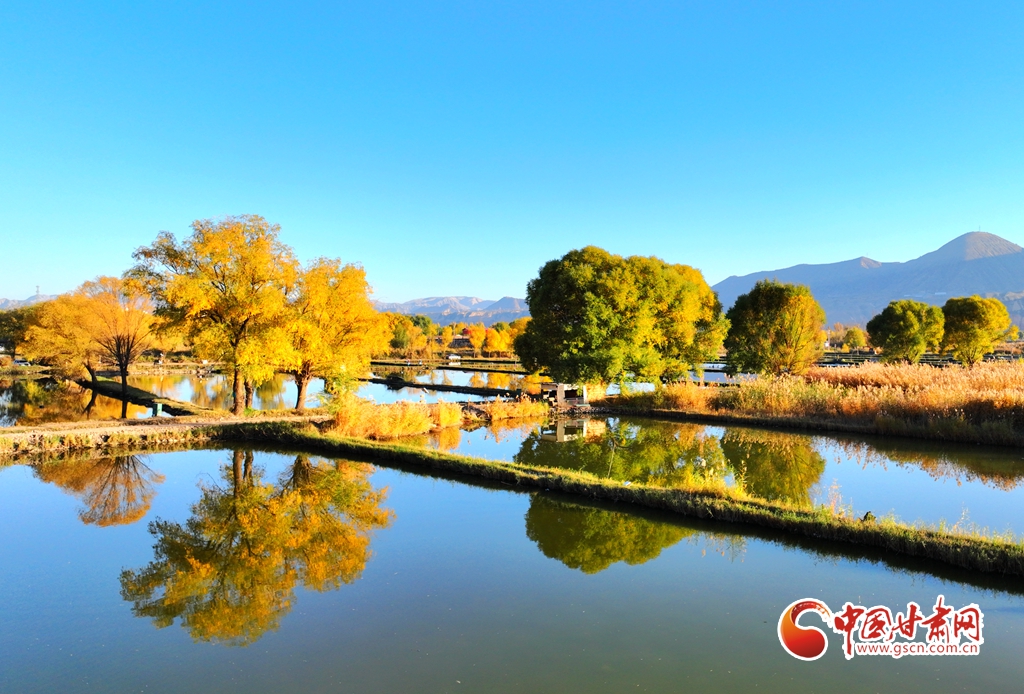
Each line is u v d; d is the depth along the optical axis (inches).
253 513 519.5
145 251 991.0
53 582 372.8
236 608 331.6
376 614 320.5
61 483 627.8
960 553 371.2
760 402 1098.1
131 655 281.1
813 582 355.9
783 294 1475.1
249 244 1036.5
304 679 257.0
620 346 1178.6
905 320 2090.3
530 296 1445.6
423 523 483.5
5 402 1338.6
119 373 2213.3
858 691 240.8
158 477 653.3
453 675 257.4
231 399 1464.1
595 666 263.6
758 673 256.7
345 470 684.1
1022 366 1185.4
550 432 957.8
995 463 679.1
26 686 254.1
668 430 962.7
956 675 254.7
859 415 952.3
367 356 1222.3
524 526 473.4
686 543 429.4
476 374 2299.5
